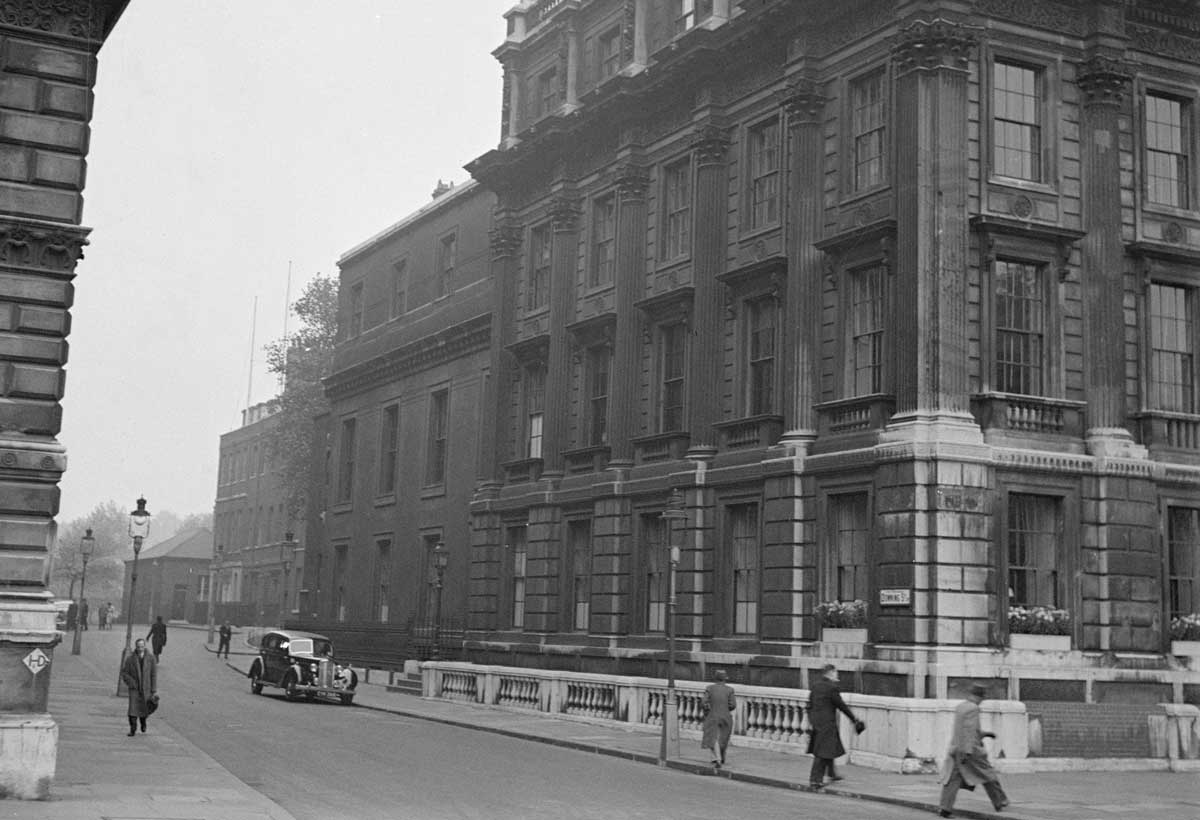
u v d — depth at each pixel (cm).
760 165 3303
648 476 3544
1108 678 2653
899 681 2536
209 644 7088
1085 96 2877
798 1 3070
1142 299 2881
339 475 6112
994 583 2600
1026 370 2747
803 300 3002
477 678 3884
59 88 1747
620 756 2653
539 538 4025
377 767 2228
